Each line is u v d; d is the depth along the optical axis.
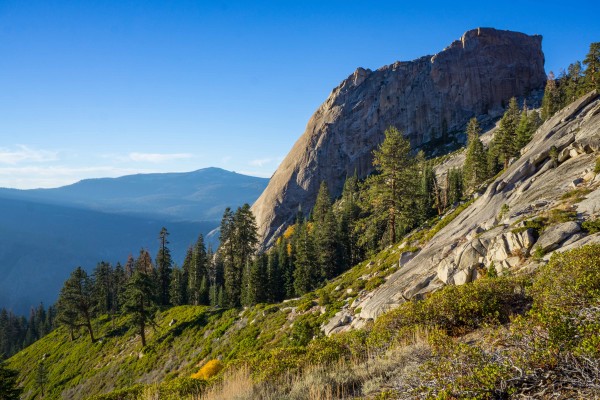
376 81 152.38
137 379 41.75
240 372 10.54
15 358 66.62
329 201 97.88
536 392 4.20
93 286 72.62
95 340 57.97
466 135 126.56
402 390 5.51
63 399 46.44
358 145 142.75
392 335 9.50
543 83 148.38
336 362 9.41
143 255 78.44
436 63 146.38
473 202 30.59
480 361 4.93
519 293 9.38
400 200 34.69
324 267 61.06
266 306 39.97
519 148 57.75
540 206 19.22
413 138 142.50
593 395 3.74
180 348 43.03
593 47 63.16
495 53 146.25
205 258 78.00
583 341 4.05
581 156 23.66
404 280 22.42
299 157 145.00
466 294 9.41
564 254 9.52
